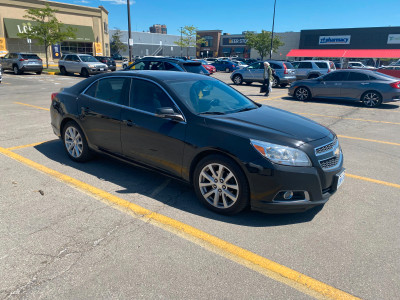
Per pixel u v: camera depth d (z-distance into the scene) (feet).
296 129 11.45
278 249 9.48
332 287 7.98
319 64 70.64
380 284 8.09
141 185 13.78
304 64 72.28
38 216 10.93
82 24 139.33
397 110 37.17
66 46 136.87
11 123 24.81
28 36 94.53
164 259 8.86
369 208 12.23
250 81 65.87
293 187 10.20
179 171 12.12
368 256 9.22
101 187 13.44
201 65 40.34
